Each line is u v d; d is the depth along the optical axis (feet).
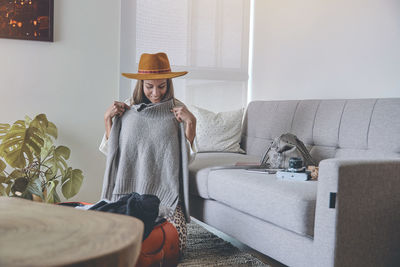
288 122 9.32
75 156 10.69
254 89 12.79
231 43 12.51
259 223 6.50
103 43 10.88
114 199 7.36
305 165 7.86
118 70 11.09
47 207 3.01
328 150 8.11
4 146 8.71
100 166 10.94
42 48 10.23
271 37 12.32
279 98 12.16
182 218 7.04
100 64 10.86
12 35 9.84
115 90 11.07
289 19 11.84
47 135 10.10
